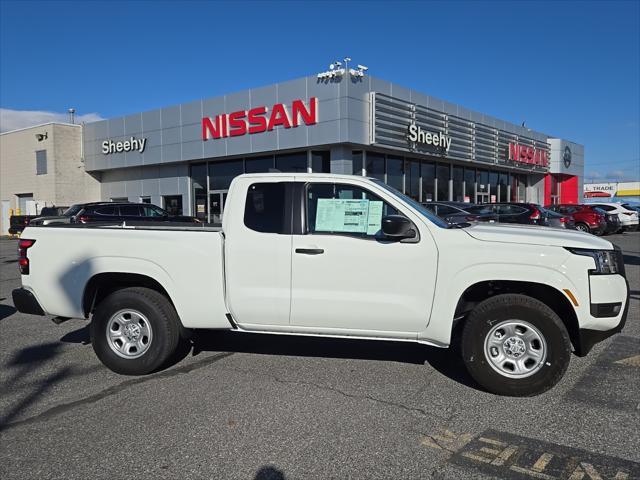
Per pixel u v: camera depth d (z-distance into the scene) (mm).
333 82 17281
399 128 19234
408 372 5055
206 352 5805
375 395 4457
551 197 34875
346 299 4621
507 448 3488
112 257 5066
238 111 19766
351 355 5637
